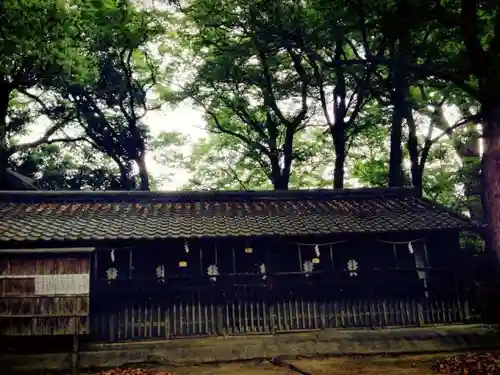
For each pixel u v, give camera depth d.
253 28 18.41
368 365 14.48
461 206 35.53
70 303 14.41
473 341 16.45
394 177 23.94
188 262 16.66
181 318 16.14
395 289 17.47
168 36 28.83
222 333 16.20
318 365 14.55
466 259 17.92
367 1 14.38
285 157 29.42
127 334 15.73
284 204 19.97
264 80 26.94
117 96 31.08
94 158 36.94
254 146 30.48
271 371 13.98
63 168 36.03
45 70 22.45
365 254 17.61
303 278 17.06
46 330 14.22
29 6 17.42
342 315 17.02
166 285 16.28
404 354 15.92
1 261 14.42
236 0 20.25
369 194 21.00
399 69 15.07
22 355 14.53
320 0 16.55
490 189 11.98
